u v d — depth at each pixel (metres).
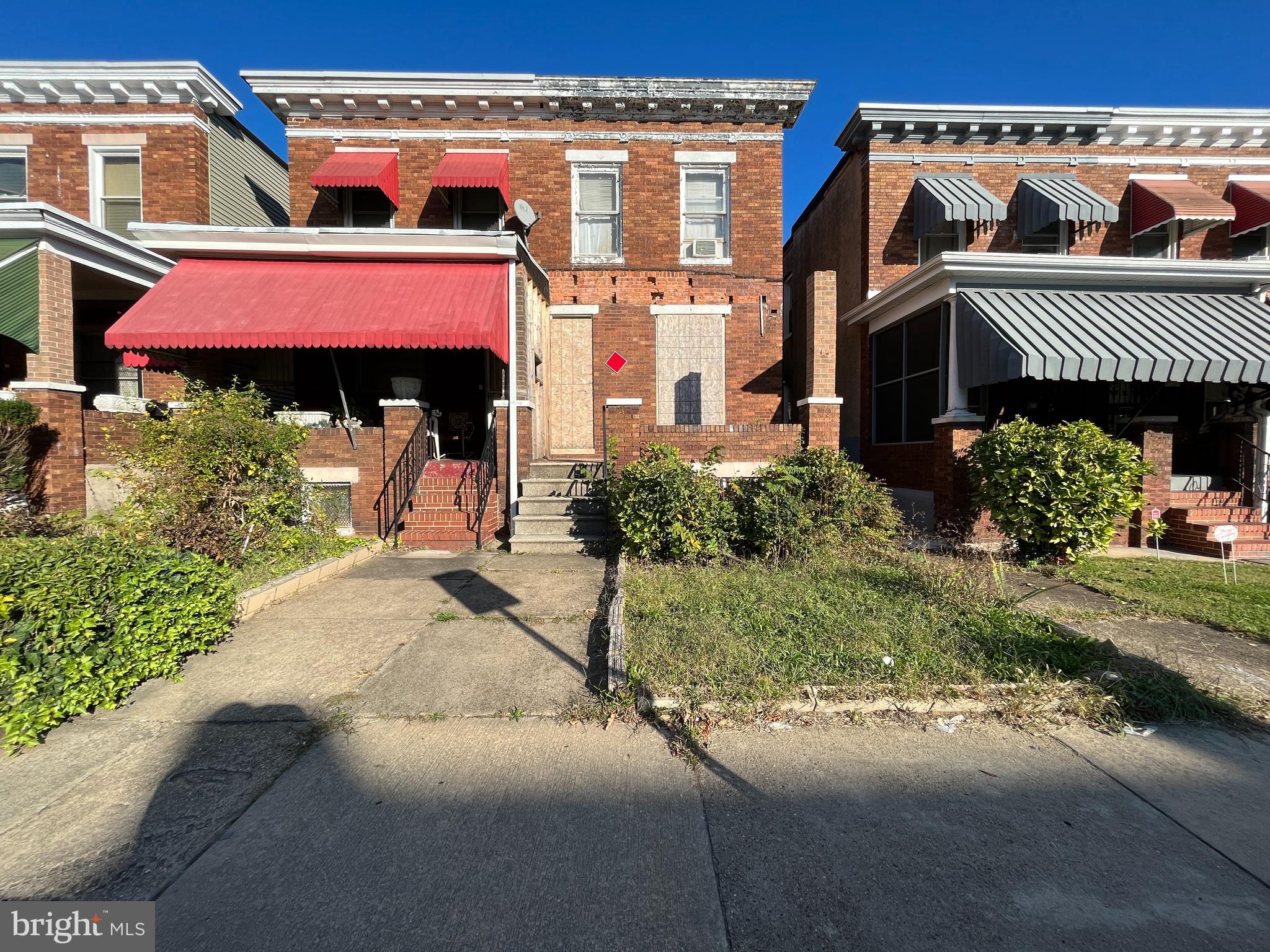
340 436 9.06
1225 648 4.77
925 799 2.93
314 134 11.58
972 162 12.11
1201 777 3.10
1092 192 11.33
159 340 7.94
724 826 2.73
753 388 11.97
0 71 10.71
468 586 6.69
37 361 8.03
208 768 3.18
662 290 11.86
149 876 2.42
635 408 8.93
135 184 11.41
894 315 11.43
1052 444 7.56
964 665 4.16
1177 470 10.55
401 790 2.99
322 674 4.34
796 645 4.48
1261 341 8.34
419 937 2.13
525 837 2.65
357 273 9.41
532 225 11.55
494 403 9.62
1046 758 3.28
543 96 11.46
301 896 2.31
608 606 5.75
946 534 8.87
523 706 3.85
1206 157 12.12
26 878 2.40
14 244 7.99
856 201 12.87
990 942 2.11
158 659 4.07
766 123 11.88
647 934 2.14
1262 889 2.35
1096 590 6.58
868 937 2.13
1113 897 2.31
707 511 7.31
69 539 4.63
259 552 6.93
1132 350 8.04
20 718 3.26
